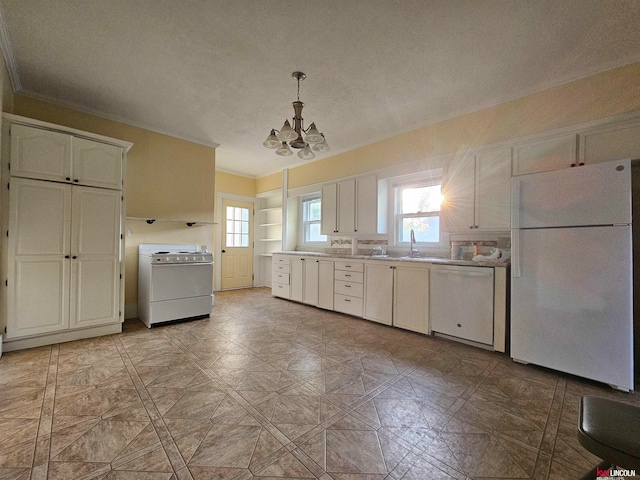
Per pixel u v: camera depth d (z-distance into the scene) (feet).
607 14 6.28
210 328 11.01
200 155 14.28
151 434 4.92
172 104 10.65
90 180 9.55
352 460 4.39
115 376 7.01
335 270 13.60
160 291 11.06
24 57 7.99
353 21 6.59
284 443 4.75
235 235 20.43
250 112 11.25
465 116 10.96
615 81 7.98
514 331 8.02
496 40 7.16
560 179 7.30
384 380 6.99
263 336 10.14
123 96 10.09
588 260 6.90
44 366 7.47
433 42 7.27
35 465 4.19
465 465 4.32
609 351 6.63
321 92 9.71
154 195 12.81
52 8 6.24
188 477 4.02
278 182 19.60
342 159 15.42
